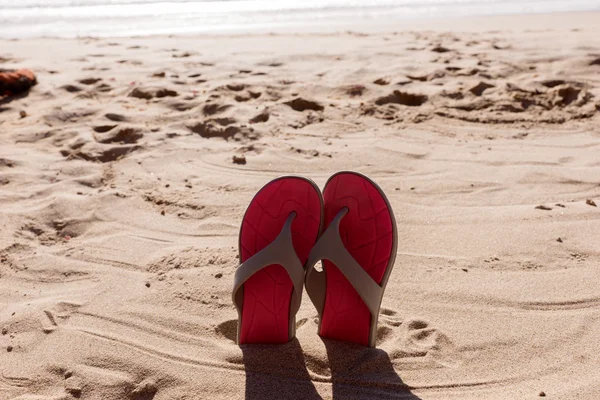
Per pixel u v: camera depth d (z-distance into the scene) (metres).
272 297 0.95
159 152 1.71
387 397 0.87
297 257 0.92
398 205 1.40
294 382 0.90
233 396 0.88
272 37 3.60
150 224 1.34
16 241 1.28
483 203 1.41
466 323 1.01
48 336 0.99
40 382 0.91
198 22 4.87
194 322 1.02
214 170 1.60
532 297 1.07
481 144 1.76
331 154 1.68
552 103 2.07
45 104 2.18
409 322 1.01
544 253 1.20
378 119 1.98
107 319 1.03
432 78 2.39
